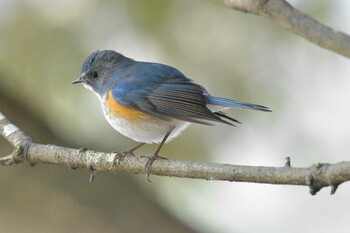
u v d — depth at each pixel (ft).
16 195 39.09
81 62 38.27
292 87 37.81
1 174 39.04
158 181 41.57
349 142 38.78
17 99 40.14
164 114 30.40
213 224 42.55
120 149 40.47
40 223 39.01
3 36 38.37
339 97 38.50
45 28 38.27
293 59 37.50
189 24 37.29
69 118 40.75
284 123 38.32
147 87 30.99
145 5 37.14
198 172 24.30
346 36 17.34
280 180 22.38
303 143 38.70
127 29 37.78
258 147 38.70
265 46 37.32
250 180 23.02
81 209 39.27
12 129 28.84
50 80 39.09
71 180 39.52
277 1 17.92
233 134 38.60
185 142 38.91
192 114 29.86
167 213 40.78
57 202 39.24
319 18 36.63
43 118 40.70
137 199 40.27
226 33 37.29
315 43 17.62
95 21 37.93
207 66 37.55
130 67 32.40
